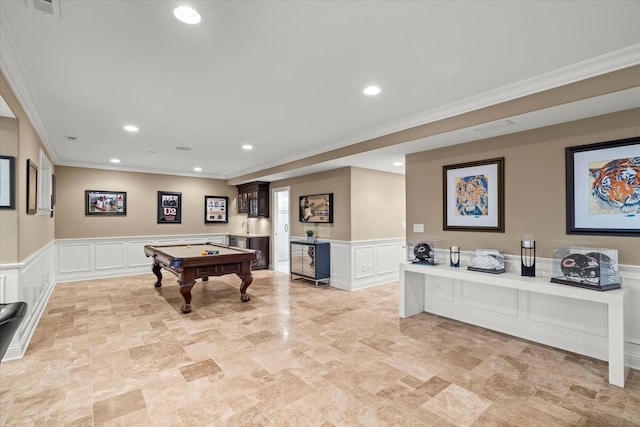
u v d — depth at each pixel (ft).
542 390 7.47
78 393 7.33
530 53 7.27
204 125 12.69
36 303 12.12
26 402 6.98
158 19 5.99
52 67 7.88
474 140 11.98
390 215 19.94
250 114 11.42
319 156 16.81
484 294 11.80
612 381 7.71
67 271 19.95
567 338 9.77
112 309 13.85
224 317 12.78
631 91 7.39
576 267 8.71
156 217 23.47
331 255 18.94
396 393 7.33
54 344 10.11
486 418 6.45
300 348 9.81
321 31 6.42
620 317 7.63
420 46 6.98
